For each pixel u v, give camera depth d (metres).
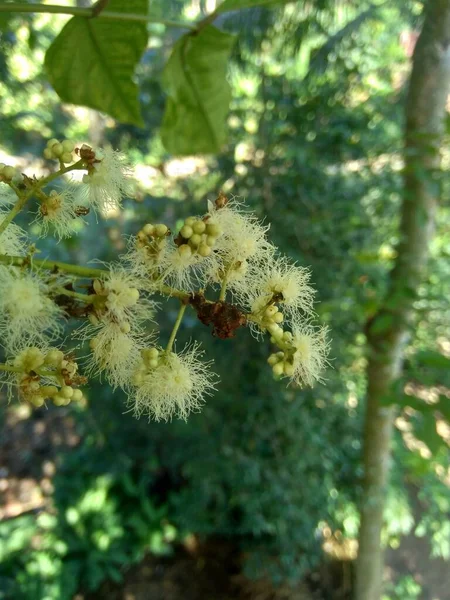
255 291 0.11
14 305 0.08
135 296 0.09
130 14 0.10
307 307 0.12
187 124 0.14
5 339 0.09
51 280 0.09
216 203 0.11
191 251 0.10
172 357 0.11
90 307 0.09
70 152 0.10
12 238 0.10
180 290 0.10
